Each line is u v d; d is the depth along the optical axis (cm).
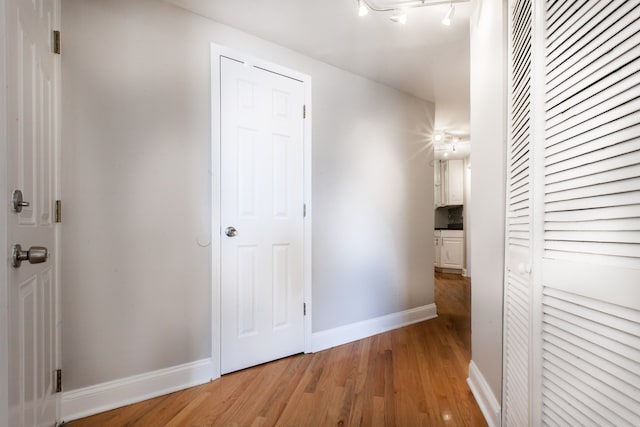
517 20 115
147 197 169
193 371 180
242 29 205
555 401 82
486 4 157
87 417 148
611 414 63
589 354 70
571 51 78
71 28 150
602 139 67
